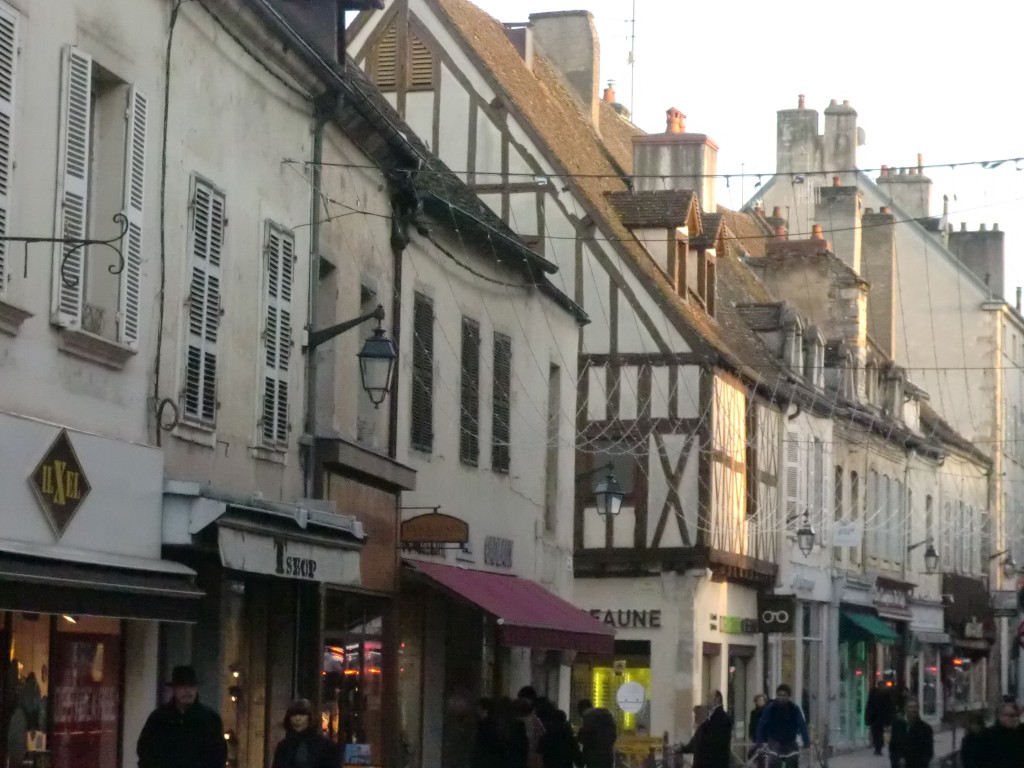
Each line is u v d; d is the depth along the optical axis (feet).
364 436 56.59
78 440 36.27
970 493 165.37
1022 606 81.82
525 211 95.35
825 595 119.14
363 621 56.70
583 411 95.81
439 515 58.59
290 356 49.19
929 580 150.82
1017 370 182.70
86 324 37.40
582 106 112.37
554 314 77.97
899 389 140.26
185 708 35.68
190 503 39.83
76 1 36.60
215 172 44.14
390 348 50.52
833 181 152.97
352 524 47.21
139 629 41.04
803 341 118.32
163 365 40.88
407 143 58.70
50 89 35.50
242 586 47.62
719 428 96.02
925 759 69.21
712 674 98.99
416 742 62.59
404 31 93.56
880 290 150.61
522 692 57.41
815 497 117.29
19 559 33.30
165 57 40.93
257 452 46.65
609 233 95.35
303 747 37.68
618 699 70.85
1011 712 52.60
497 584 66.28
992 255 178.81
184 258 42.09
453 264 65.16
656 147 111.04
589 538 95.09
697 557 93.50
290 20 53.88
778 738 70.23
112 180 38.63
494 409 69.82
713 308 107.04
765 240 140.46
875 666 136.46
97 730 39.14
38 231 35.01
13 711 35.58
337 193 53.47
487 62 94.43
